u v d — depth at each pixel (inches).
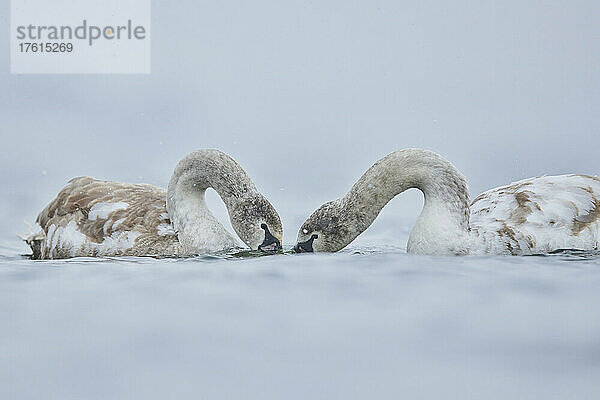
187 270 556.4
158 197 879.1
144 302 458.0
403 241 951.0
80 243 820.0
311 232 789.9
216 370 355.3
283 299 460.4
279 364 361.7
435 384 340.2
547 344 382.6
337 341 388.2
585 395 329.1
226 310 438.6
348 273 532.4
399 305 446.3
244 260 645.3
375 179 778.2
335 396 329.4
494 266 568.1
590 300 454.9
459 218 738.8
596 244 722.8
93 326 414.0
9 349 381.7
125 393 333.4
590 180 764.0
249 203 825.5
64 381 344.8
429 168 761.0
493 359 365.7
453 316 425.4
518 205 745.0
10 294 482.3
